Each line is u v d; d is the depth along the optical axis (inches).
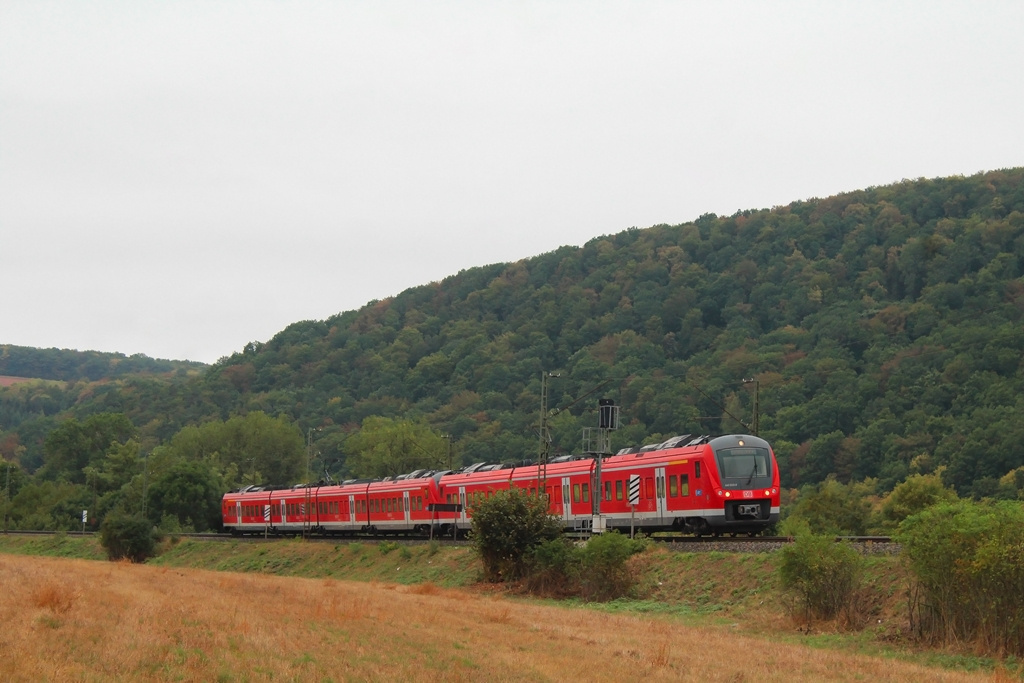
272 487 3555.6
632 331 6181.1
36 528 4658.0
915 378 4522.6
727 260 6776.6
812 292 5944.9
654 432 5012.3
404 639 1217.4
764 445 1937.7
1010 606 1218.0
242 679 926.4
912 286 5718.5
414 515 2797.7
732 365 5359.3
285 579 2180.1
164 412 7839.6
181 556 3265.3
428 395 6747.1
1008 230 5570.9
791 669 1135.0
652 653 1202.0
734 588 1620.3
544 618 1531.7
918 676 1101.1
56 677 858.8
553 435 5068.9
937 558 1270.9
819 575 1429.6
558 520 2134.6
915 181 6934.1
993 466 3602.4
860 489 3683.6
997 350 4426.7
